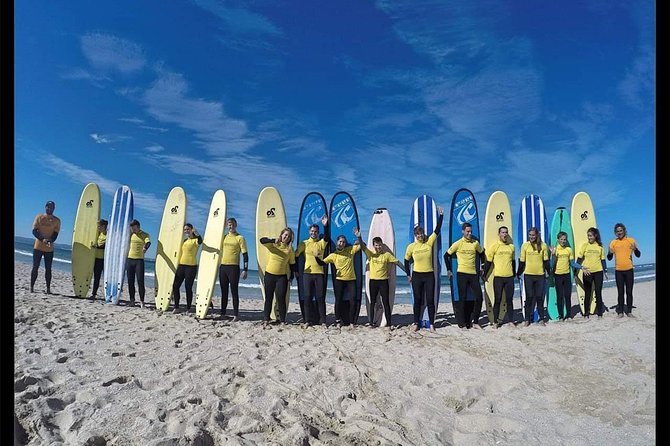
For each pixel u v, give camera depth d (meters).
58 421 2.81
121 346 4.95
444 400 3.57
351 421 3.08
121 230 8.60
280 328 6.62
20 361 4.00
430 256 6.77
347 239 7.71
